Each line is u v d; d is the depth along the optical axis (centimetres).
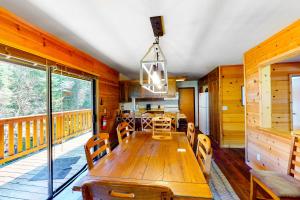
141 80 201
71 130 489
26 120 372
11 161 361
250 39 267
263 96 294
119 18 193
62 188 259
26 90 341
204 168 151
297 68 432
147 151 203
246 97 349
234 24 213
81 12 179
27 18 191
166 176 136
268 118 294
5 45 176
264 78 294
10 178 289
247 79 341
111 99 484
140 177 135
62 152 423
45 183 271
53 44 242
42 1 159
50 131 241
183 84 822
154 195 80
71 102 437
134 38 255
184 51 326
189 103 823
